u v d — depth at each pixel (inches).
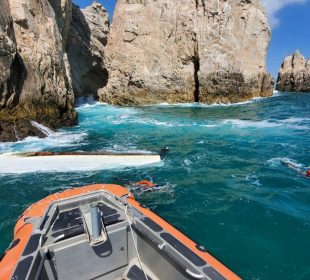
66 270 177.6
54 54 741.9
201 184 371.6
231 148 541.6
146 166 438.9
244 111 1039.6
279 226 273.6
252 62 1515.7
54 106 718.5
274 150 524.7
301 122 799.1
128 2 1411.2
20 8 662.5
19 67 622.5
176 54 1336.1
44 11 771.4
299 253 236.5
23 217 208.5
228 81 1298.0
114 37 1416.1
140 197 334.6
